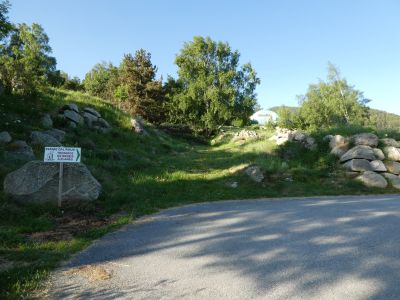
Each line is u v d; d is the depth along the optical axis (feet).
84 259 15.92
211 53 145.89
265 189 37.73
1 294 12.03
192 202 30.58
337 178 42.83
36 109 51.98
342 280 13.29
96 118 60.95
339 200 32.40
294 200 32.45
